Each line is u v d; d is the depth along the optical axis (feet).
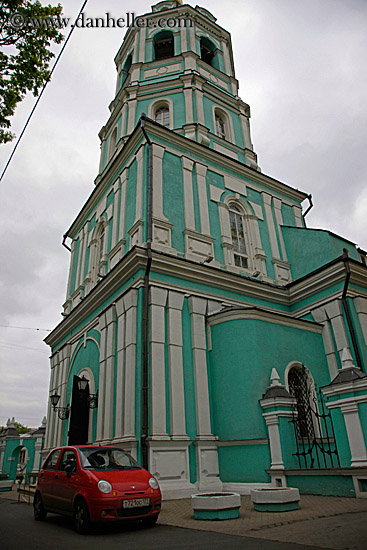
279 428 29.81
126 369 34.27
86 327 47.39
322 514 19.53
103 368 38.86
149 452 29.91
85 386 40.96
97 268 52.44
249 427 31.99
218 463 32.96
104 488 18.70
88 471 20.08
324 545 13.46
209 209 47.42
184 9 69.10
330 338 41.37
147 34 67.31
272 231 52.60
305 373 37.93
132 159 47.98
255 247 49.19
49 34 24.80
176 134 47.96
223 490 31.60
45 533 19.02
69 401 48.55
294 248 51.80
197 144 49.57
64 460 22.85
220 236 46.55
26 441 66.18
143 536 17.22
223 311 37.50
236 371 34.68
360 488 23.79
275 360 36.04
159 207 42.45
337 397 26.50
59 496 21.42
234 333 36.11
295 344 38.73
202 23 71.15
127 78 65.26
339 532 15.23
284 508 21.33
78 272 57.67
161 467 30.04
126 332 35.88
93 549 14.89
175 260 38.01
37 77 25.38
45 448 51.39
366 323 40.60
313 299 44.32
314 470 26.25
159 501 19.94
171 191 44.73
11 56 24.58
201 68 63.62
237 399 33.63
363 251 55.31
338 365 40.09
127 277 38.50
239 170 53.57
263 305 44.39
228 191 51.08
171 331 35.63
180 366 34.83
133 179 46.32
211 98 60.54
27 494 38.04
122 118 58.13
